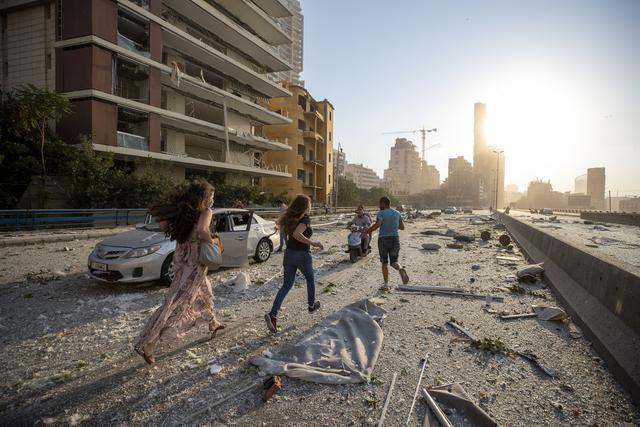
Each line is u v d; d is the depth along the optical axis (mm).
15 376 3174
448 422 2469
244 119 39938
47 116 18750
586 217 42875
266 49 38125
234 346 3834
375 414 2625
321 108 61438
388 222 6590
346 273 8117
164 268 6387
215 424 2496
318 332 4156
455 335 4203
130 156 24047
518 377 3195
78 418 2553
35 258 9539
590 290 4539
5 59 25047
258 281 6883
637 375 2844
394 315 4938
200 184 3566
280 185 52062
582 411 2670
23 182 18438
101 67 22219
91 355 3613
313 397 2846
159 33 26125
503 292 6246
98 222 19031
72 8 22000
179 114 27859
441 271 8297
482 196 193750
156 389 2949
